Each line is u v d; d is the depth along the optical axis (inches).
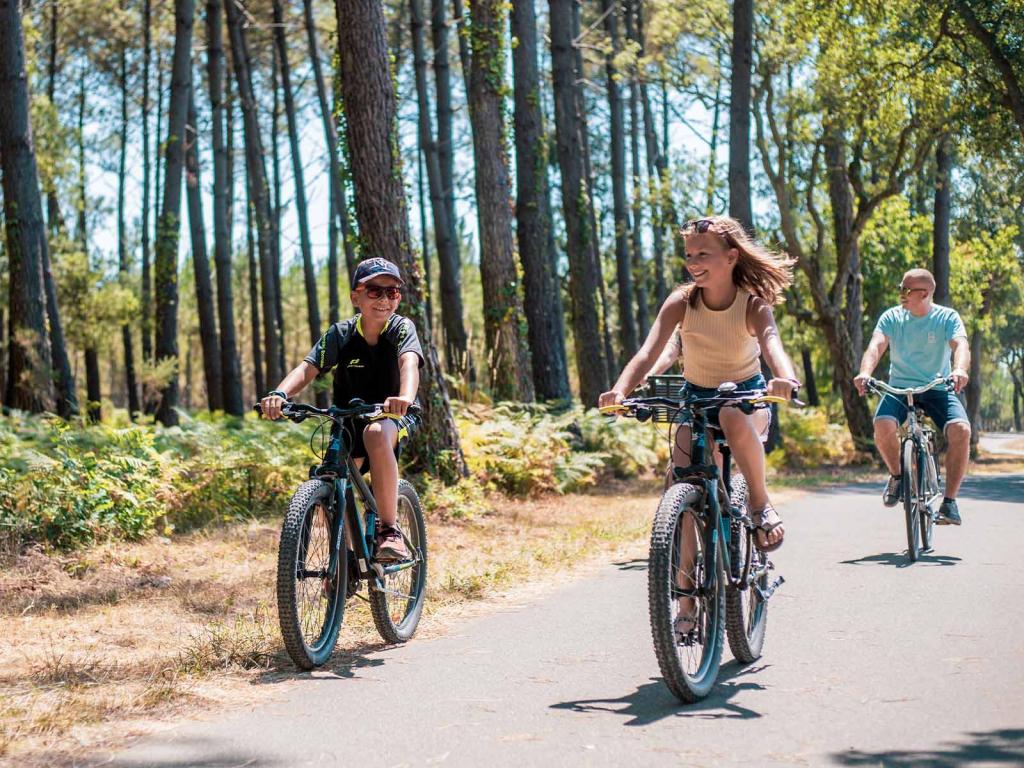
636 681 187.0
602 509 513.3
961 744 144.0
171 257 851.4
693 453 186.2
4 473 358.9
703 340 194.1
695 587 177.2
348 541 218.1
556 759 144.0
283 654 214.2
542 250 734.5
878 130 1000.9
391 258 478.3
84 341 1258.6
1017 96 884.0
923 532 328.5
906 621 226.5
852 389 1032.8
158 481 417.1
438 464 485.4
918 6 916.0
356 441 219.8
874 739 148.0
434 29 949.8
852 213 1106.7
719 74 991.6
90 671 205.9
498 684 187.2
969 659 191.6
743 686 181.3
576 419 695.1
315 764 145.3
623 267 1127.6
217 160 1050.7
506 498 533.6
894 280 1439.5
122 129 1496.1
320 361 221.6
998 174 1256.2
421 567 243.3
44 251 648.4
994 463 1174.3
